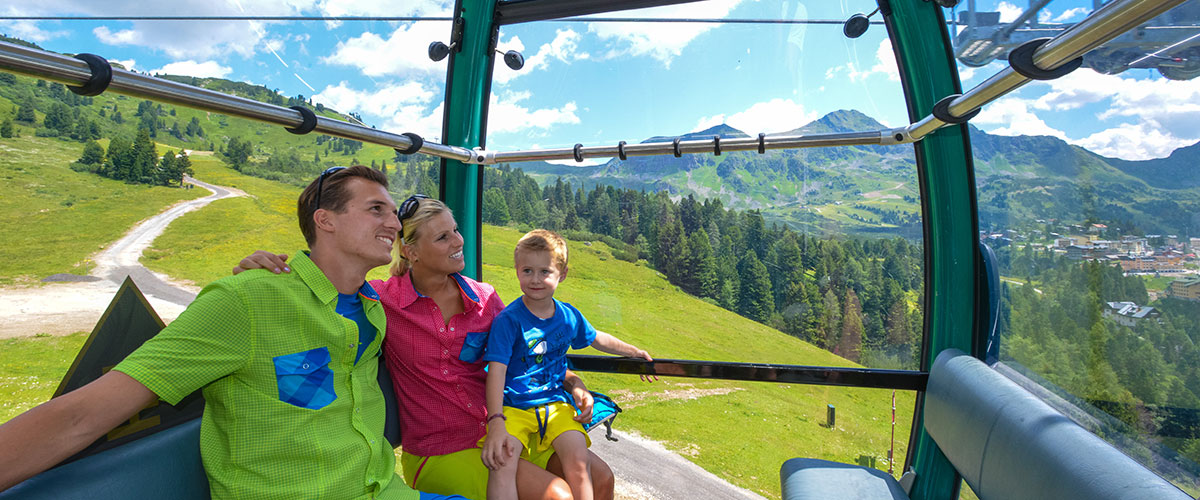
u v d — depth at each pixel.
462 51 2.28
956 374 1.67
